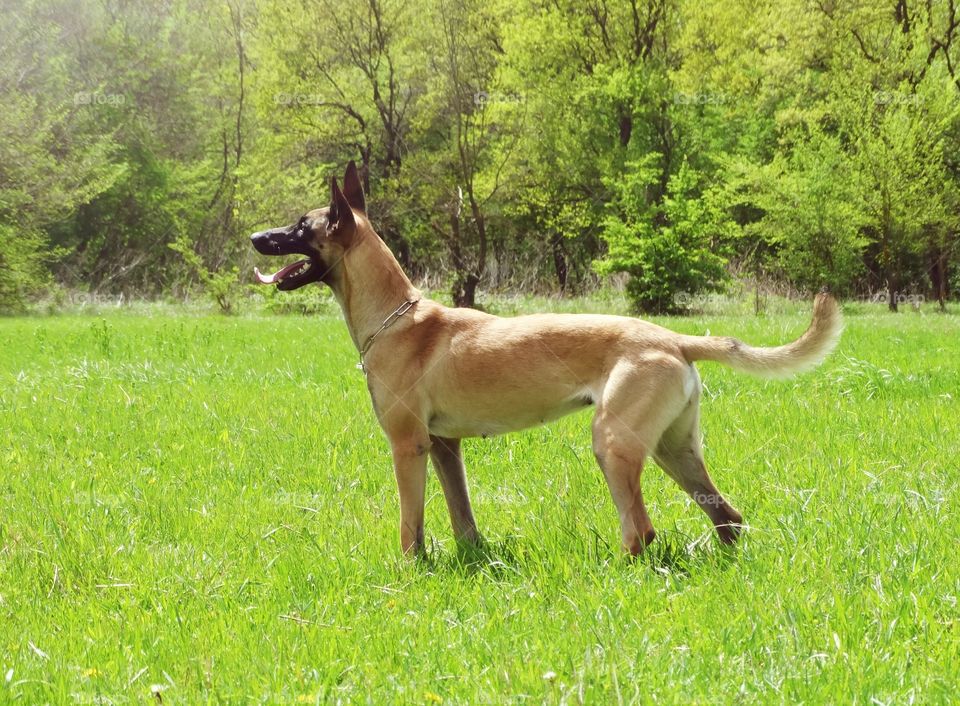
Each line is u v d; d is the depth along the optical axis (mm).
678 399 5113
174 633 4289
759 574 4645
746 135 38156
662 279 29953
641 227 30406
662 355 5113
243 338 17984
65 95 35531
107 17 39781
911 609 4117
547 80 34625
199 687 3795
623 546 5043
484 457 7719
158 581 4988
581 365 5215
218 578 5035
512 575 4973
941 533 5078
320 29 35438
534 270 36562
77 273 38062
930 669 3613
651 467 7004
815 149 33000
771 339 16547
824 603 4254
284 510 6406
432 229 34406
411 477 5500
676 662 3771
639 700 3480
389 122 36312
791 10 34000
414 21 34844
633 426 5016
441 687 3705
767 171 32625
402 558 5316
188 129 40938
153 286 37250
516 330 5398
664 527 5742
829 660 3699
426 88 35375
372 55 35750
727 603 4371
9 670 3863
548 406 5332
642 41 34281
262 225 34312
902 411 8906
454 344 5465
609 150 34688
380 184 36469
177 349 15984
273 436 8656
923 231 31812
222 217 38219
